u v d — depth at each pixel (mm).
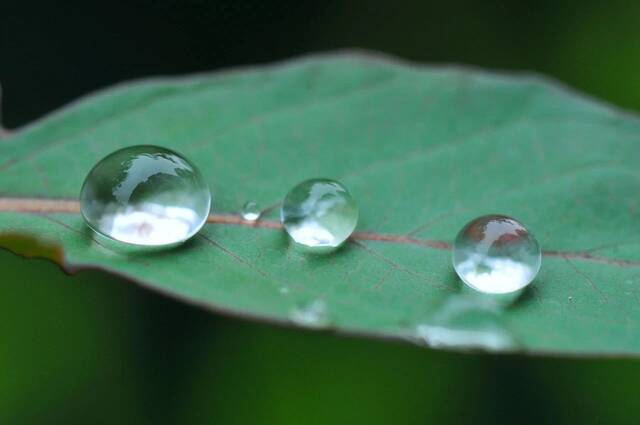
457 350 71
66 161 82
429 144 85
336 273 76
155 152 78
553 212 81
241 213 79
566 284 76
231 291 74
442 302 74
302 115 86
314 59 87
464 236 77
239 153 84
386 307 74
